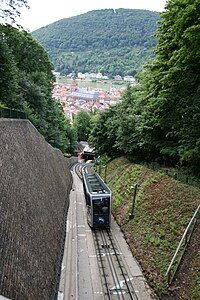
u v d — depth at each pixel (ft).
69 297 44.80
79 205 101.65
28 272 34.63
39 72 156.66
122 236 68.95
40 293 35.91
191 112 63.00
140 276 50.80
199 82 61.72
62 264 54.60
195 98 61.67
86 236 70.59
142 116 93.30
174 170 78.64
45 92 156.66
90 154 282.77
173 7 56.95
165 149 82.12
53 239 53.36
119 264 55.72
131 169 99.14
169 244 51.83
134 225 67.67
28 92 136.98
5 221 34.78
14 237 35.09
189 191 60.90
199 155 62.90
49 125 163.43
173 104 67.62
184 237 47.03
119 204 85.46
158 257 51.44
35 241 41.98
